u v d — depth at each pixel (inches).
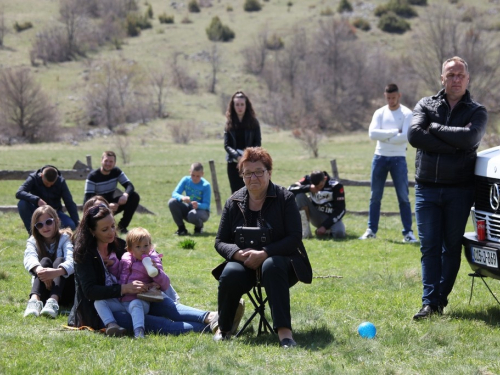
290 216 280.7
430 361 251.1
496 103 3353.8
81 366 242.1
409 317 321.4
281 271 269.9
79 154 2139.5
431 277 318.0
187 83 4330.7
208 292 382.9
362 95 4092.0
